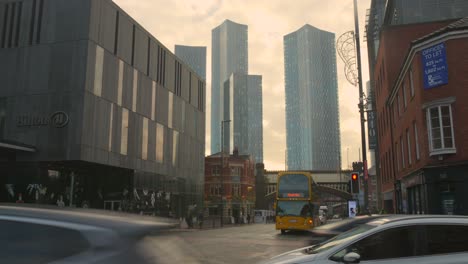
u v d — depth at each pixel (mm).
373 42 51750
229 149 196500
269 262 6645
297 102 170875
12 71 30859
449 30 20516
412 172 23969
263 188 95438
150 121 39031
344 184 98188
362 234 6055
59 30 30562
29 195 28750
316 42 170750
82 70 29531
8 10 31875
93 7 30719
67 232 3303
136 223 3625
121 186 34875
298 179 29891
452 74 20516
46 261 3137
